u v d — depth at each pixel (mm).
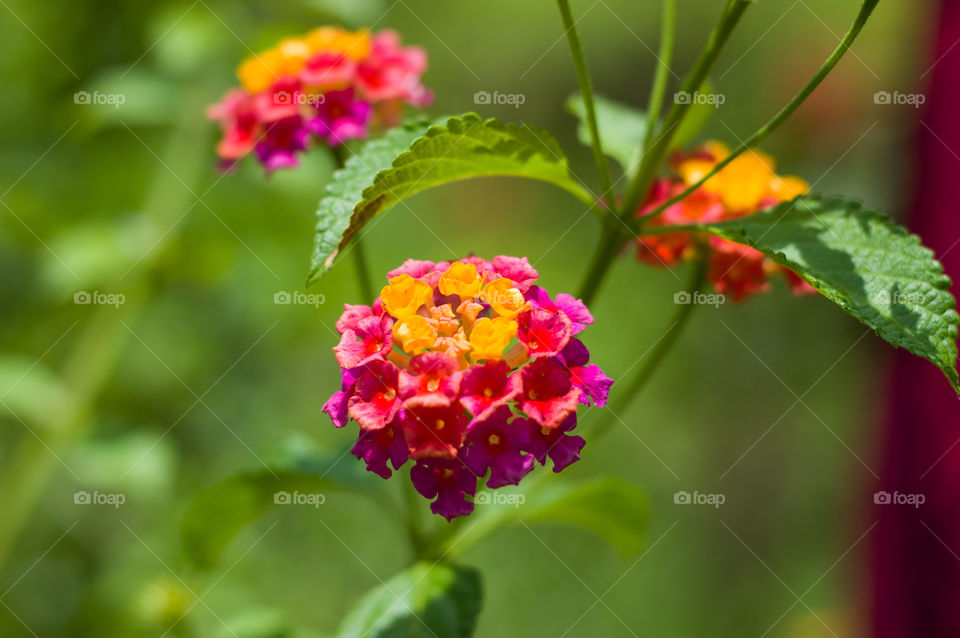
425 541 294
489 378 246
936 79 342
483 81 1066
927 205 343
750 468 772
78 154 458
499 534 720
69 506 466
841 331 745
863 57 801
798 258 266
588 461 754
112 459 389
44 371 398
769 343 795
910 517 353
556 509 301
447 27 1024
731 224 274
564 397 246
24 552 449
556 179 275
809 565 709
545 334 250
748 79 889
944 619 344
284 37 403
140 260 411
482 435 244
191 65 429
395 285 252
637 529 307
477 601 279
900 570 360
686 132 285
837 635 605
